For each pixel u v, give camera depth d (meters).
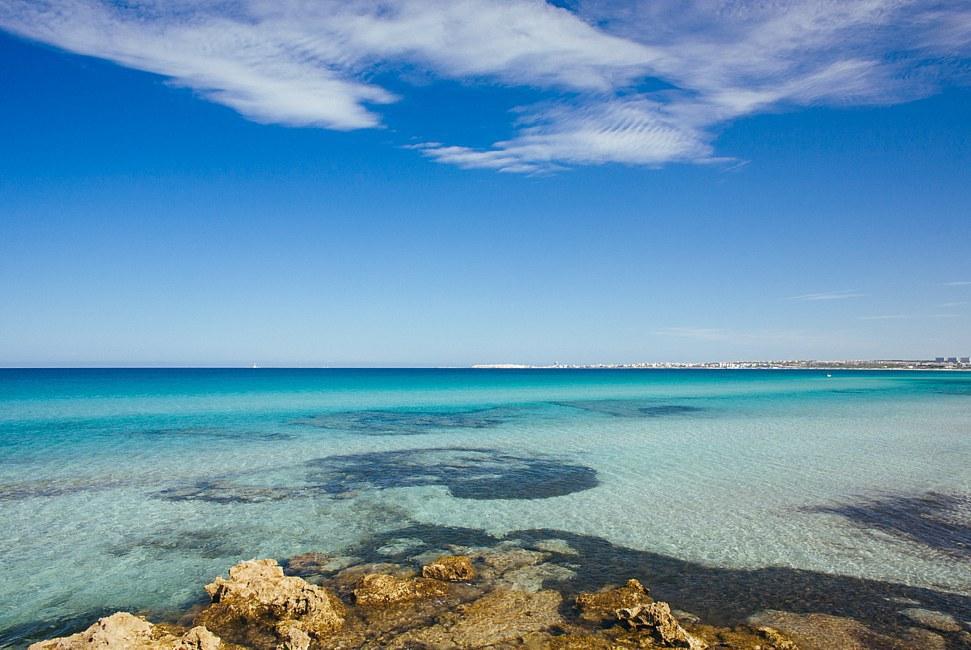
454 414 50.97
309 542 17.14
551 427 41.81
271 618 12.05
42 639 11.80
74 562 15.60
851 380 141.50
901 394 79.50
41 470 26.20
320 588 12.64
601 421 45.69
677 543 17.03
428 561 15.64
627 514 19.86
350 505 20.95
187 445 33.12
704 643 10.96
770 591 13.76
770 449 32.19
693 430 40.12
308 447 32.75
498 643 11.01
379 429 40.47
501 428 41.28
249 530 18.17
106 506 20.64
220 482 24.28
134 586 14.18
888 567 15.21
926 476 25.27
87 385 101.50
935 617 12.42
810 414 50.84
